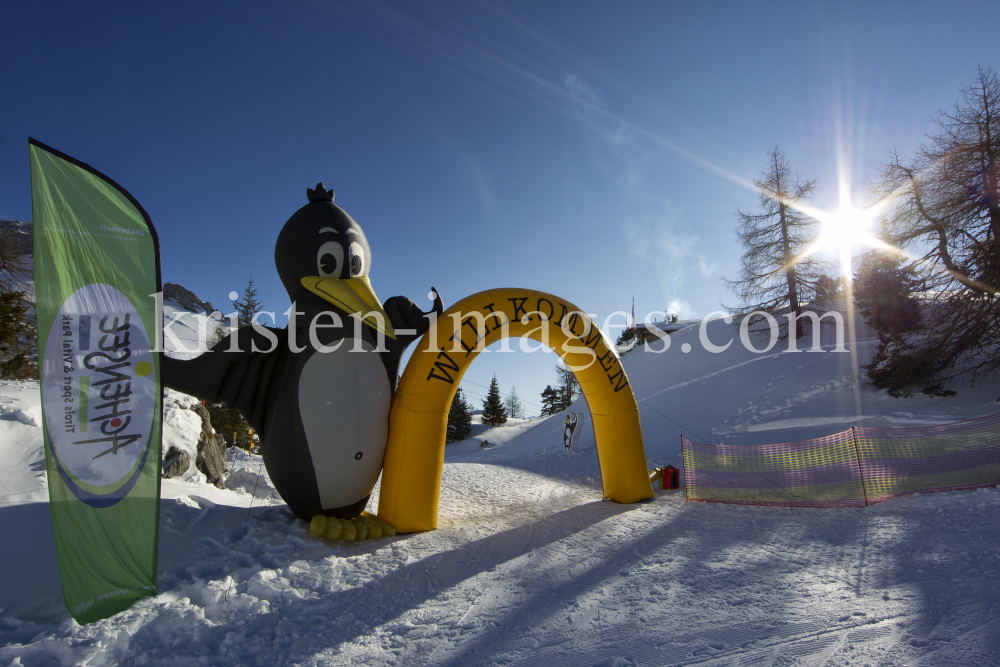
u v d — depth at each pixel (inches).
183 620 150.7
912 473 302.8
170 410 345.4
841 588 160.7
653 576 185.8
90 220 160.6
